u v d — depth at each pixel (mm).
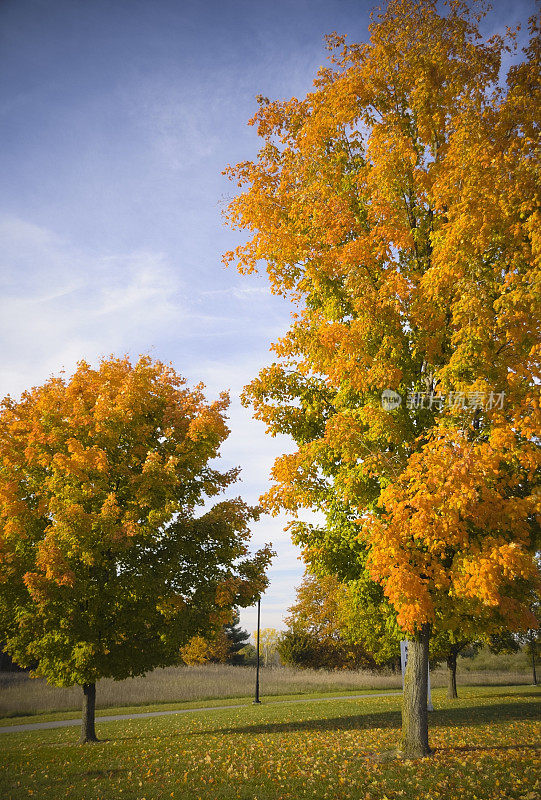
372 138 9727
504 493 8438
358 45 10438
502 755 9836
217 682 35719
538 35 8844
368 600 10719
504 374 8180
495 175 7969
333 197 9773
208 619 14805
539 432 7285
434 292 8562
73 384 15438
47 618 13562
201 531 15305
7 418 15117
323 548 10461
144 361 16922
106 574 14594
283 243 10188
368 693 32250
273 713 20203
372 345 9469
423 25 9852
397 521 7953
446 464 7480
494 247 8734
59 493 13664
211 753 11773
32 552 13906
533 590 10469
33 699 26562
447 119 9805
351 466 9930
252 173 10891
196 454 15609
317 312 10414
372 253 9469
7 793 8797
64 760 11531
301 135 10570
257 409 10953
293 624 51188
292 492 10047
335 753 11031
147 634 14648
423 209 10742
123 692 29312
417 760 9703
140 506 14164
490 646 26906
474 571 7473
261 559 16750
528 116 8422
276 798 8008
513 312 7770
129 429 15227
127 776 9859
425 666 10602
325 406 10906
